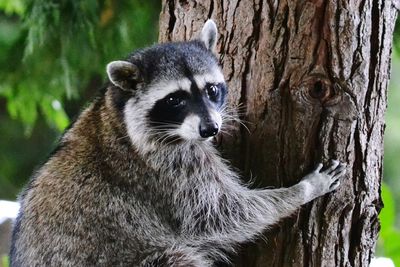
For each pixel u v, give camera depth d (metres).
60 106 16.23
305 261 9.55
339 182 9.45
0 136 20.16
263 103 9.60
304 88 9.34
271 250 9.73
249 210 9.68
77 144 10.37
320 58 9.30
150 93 10.12
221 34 10.17
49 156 10.59
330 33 9.25
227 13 10.11
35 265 9.92
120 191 10.01
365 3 9.34
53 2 13.60
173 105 10.02
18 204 10.67
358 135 9.43
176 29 10.76
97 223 9.92
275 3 9.55
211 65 10.05
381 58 9.56
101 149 10.20
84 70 14.59
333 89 9.29
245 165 9.86
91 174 10.10
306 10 9.32
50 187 10.19
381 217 12.83
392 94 22.45
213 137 10.02
